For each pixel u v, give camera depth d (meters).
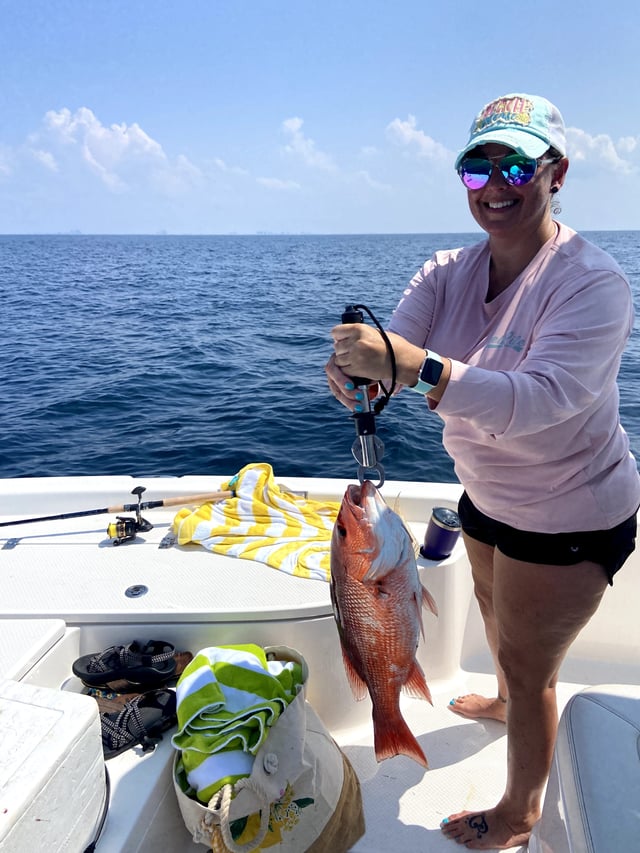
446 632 2.70
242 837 1.71
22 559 2.70
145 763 1.85
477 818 2.04
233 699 1.86
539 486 1.71
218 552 2.71
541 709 1.86
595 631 2.87
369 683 1.64
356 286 27.22
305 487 3.35
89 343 13.38
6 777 1.29
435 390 1.46
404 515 3.26
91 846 1.56
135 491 2.94
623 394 8.14
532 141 1.58
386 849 2.02
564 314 1.54
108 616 2.27
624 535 1.77
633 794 1.30
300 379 9.77
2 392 9.28
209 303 21.02
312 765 1.89
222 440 7.05
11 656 2.00
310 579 2.47
